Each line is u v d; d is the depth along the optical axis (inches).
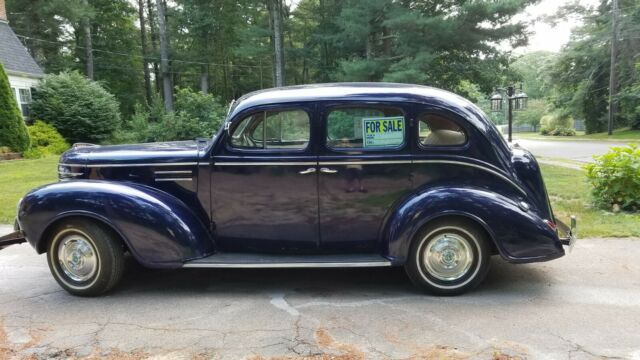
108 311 143.9
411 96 151.6
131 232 148.9
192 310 143.7
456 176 151.7
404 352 115.7
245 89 1706.4
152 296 156.2
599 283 160.4
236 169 154.5
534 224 144.7
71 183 154.6
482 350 116.0
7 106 586.2
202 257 154.7
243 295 155.9
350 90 154.9
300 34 1444.4
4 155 572.7
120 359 114.3
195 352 117.0
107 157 163.9
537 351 115.2
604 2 1263.5
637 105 1164.5
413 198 148.1
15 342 123.9
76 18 1173.7
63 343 122.8
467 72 991.6
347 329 128.7
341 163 151.6
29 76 766.5
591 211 261.0
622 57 1191.6
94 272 153.7
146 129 781.3
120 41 1471.5
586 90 1306.6
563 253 147.2
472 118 151.9
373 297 152.2
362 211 153.9
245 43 1240.8
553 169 464.1
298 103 151.8
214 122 745.6
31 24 1150.3
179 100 789.9
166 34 1457.9
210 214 158.2
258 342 121.8
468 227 146.9
